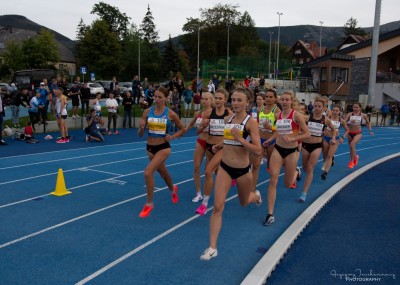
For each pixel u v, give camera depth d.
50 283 3.77
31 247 4.61
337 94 34.78
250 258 4.43
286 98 5.74
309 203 6.85
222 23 77.56
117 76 60.91
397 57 38.91
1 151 11.62
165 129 5.49
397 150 15.17
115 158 10.98
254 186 6.32
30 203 6.39
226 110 5.93
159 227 5.35
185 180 8.39
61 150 12.16
